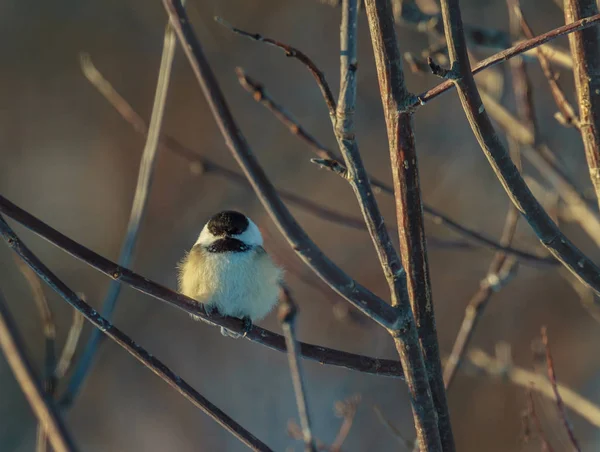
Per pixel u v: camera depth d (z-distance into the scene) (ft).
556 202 26.35
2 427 46.68
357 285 12.82
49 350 19.93
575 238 42.83
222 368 48.32
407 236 14.64
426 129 50.39
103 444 45.70
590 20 13.69
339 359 15.56
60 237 13.58
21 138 54.60
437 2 25.31
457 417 40.34
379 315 13.09
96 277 51.06
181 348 48.67
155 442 45.47
